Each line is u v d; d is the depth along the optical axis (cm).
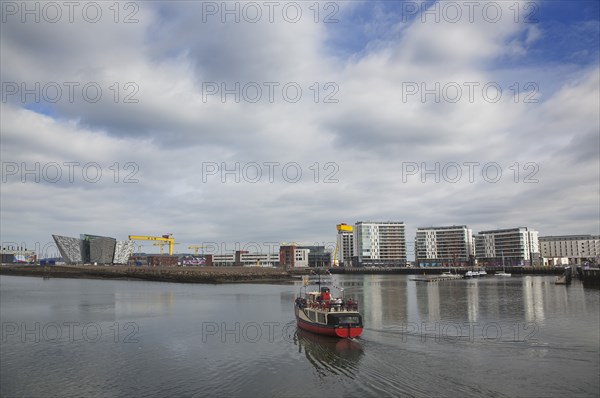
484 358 4266
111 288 15012
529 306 8656
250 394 3422
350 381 3666
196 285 17800
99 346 5103
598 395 3244
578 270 19475
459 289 14362
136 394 3459
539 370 3869
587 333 5541
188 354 4697
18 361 4422
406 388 3456
